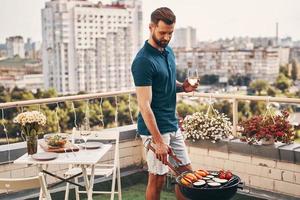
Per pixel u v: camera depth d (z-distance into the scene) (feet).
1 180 11.11
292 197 16.89
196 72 13.52
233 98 18.97
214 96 19.27
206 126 18.95
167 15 11.93
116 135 16.17
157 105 12.59
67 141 15.08
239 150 18.19
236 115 19.19
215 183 11.44
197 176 11.84
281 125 17.46
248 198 17.52
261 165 17.62
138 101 12.15
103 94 20.26
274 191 17.37
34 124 14.25
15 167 17.72
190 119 19.49
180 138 13.19
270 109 17.87
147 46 12.29
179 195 13.08
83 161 13.34
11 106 17.65
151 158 12.60
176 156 13.14
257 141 17.67
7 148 17.57
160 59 12.39
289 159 16.80
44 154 13.92
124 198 18.16
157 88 12.44
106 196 18.42
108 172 15.78
